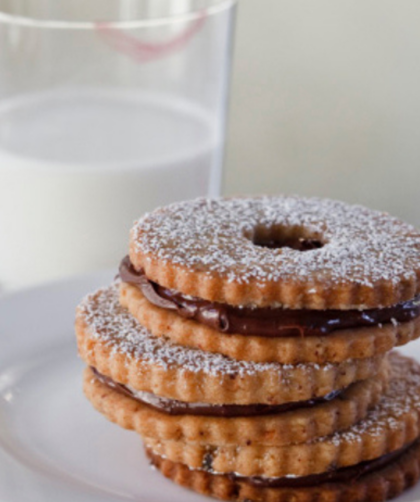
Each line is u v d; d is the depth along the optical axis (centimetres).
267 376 34
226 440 35
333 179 59
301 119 59
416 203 59
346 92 58
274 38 57
